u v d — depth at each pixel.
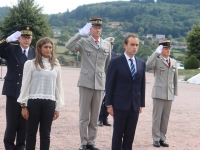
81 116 8.50
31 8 49.88
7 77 7.51
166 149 8.86
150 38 87.00
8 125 7.54
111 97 7.07
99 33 8.58
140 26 100.19
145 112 14.19
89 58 8.52
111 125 11.47
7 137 7.59
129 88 7.01
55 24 118.06
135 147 8.91
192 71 44.12
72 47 8.43
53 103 6.68
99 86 8.48
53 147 8.55
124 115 6.98
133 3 127.06
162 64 9.29
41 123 6.71
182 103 17.39
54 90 6.72
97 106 8.57
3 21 50.03
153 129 9.16
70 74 35.38
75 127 10.78
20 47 7.60
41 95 6.55
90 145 8.55
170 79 9.28
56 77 6.76
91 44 8.55
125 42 7.10
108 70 7.12
